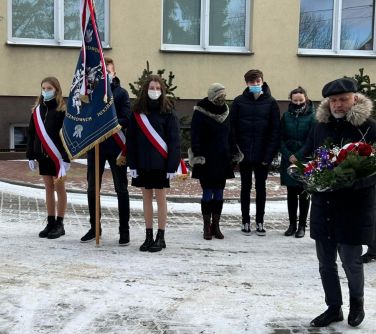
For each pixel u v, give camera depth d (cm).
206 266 568
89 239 648
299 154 463
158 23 1344
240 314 440
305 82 1418
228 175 680
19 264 559
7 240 650
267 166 697
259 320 428
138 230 714
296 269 566
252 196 930
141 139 599
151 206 618
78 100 607
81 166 1198
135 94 1174
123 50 1335
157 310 445
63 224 713
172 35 1382
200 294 484
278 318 433
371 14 1448
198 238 684
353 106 394
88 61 604
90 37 599
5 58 1287
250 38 1390
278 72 1403
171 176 599
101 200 886
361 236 391
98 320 423
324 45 1439
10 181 998
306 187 402
